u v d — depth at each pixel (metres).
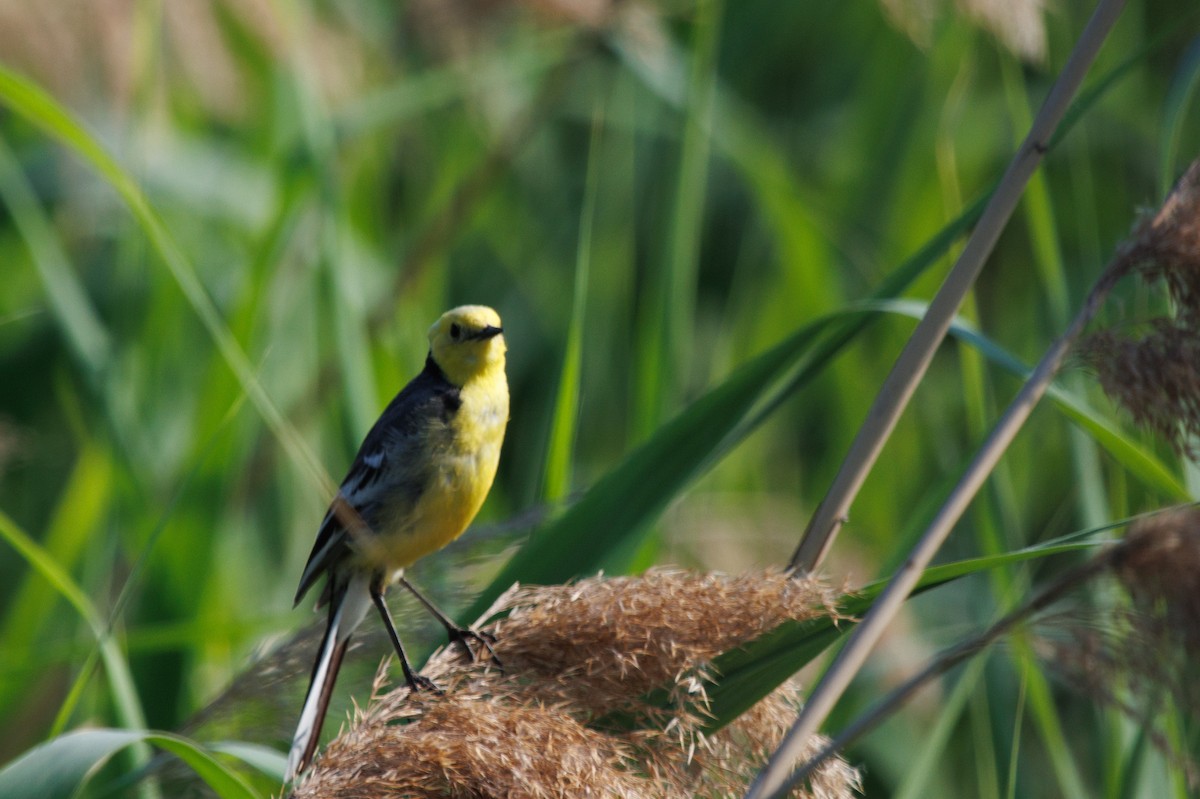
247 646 10.61
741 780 6.00
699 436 7.64
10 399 13.72
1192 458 4.96
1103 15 6.00
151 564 10.18
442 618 7.75
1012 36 8.86
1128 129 15.75
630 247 14.89
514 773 5.46
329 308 11.35
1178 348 5.00
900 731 11.30
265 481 12.16
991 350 7.41
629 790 5.57
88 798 8.34
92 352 11.14
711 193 17.08
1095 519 9.37
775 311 14.38
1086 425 7.16
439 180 15.63
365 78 13.95
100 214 13.88
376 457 8.49
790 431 15.13
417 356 13.30
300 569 12.78
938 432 13.52
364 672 7.88
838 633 6.09
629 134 14.63
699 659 5.92
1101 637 4.27
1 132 14.11
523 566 7.59
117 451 10.70
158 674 9.88
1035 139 6.15
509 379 14.80
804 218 12.85
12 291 14.09
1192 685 4.16
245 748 6.74
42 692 9.94
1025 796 9.87
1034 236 9.69
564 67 12.77
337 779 5.55
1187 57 7.26
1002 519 9.01
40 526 13.20
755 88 17.16
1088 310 5.23
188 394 12.77
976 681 9.63
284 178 11.40
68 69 10.56
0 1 9.95
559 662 6.09
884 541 13.05
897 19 10.78
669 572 6.14
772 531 12.34
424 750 5.54
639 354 10.84
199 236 14.52
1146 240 5.16
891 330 14.30
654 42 12.44
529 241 15.75
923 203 14.62
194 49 11.36
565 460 9.07
